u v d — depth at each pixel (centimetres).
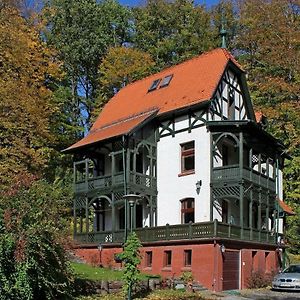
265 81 4472
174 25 4984
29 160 2958
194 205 2927
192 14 4972
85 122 4775
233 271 2611
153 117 3156
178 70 3503
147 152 3212
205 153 2909
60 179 3825
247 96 3378
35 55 3328
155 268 2708
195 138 2978
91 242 3114
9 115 2852
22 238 1334
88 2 4866
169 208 3061
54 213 1457
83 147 3284
